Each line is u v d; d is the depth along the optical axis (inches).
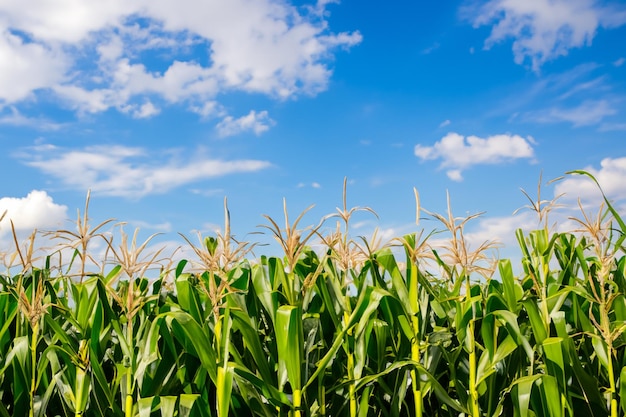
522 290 138.3
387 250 128.6
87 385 117.2
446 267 142.0
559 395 108.1
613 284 124.0
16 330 131.3
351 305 132.3
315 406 118.5
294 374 106.4
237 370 107.2
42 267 144.9
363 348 117.3
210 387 121.9
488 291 139.8
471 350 121.0
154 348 114.0
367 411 120.9
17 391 118.9
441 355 132.5
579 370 114.5
